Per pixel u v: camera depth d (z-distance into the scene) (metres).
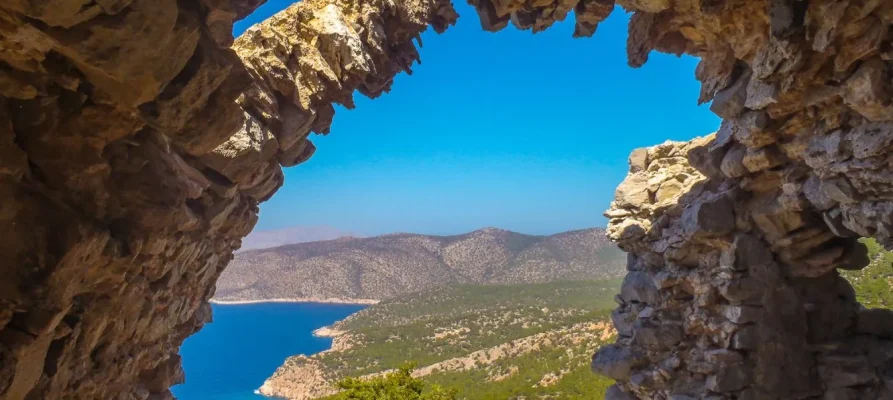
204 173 10.93
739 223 14.98
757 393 14.65
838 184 11.59
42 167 6.45
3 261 6.22
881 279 29.66
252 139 11.26
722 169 15.02
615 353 17.28
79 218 6.80
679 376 15.91
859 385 14.67
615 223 18.31
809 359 14.98
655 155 18.73
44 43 5.42
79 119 6.44
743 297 14.77
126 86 5.69
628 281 17.88
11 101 6.01
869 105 10.12
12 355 6.41
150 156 7.82
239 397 62.09
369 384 20.17
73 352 8.51
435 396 19.92
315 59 13.05
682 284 16.22
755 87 11.89
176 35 5.43
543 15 13.80
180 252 10.94
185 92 6.07
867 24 9.53
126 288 9.43
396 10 14.60
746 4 11.67
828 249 14.60
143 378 12.93
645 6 12.93
